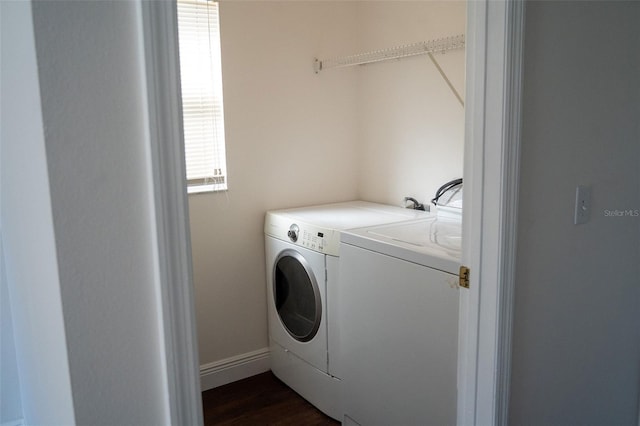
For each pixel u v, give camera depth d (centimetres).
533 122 130
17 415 109
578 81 141
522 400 144
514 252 130
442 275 164
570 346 157
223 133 254
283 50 266
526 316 140
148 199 82
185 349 88
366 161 298
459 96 233
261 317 282
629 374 182
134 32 78
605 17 145
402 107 269
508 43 118
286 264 255
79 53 74
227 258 265
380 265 190
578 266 154
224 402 255
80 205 76
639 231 173
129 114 79
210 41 247
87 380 80
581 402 166
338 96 290
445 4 236
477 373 139
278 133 271
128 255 81
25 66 73
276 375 278
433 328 170
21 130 78
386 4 269
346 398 220
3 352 105
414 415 182
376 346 197
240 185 263
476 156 130
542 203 138
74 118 74
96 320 80
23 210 83
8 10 77
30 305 90
